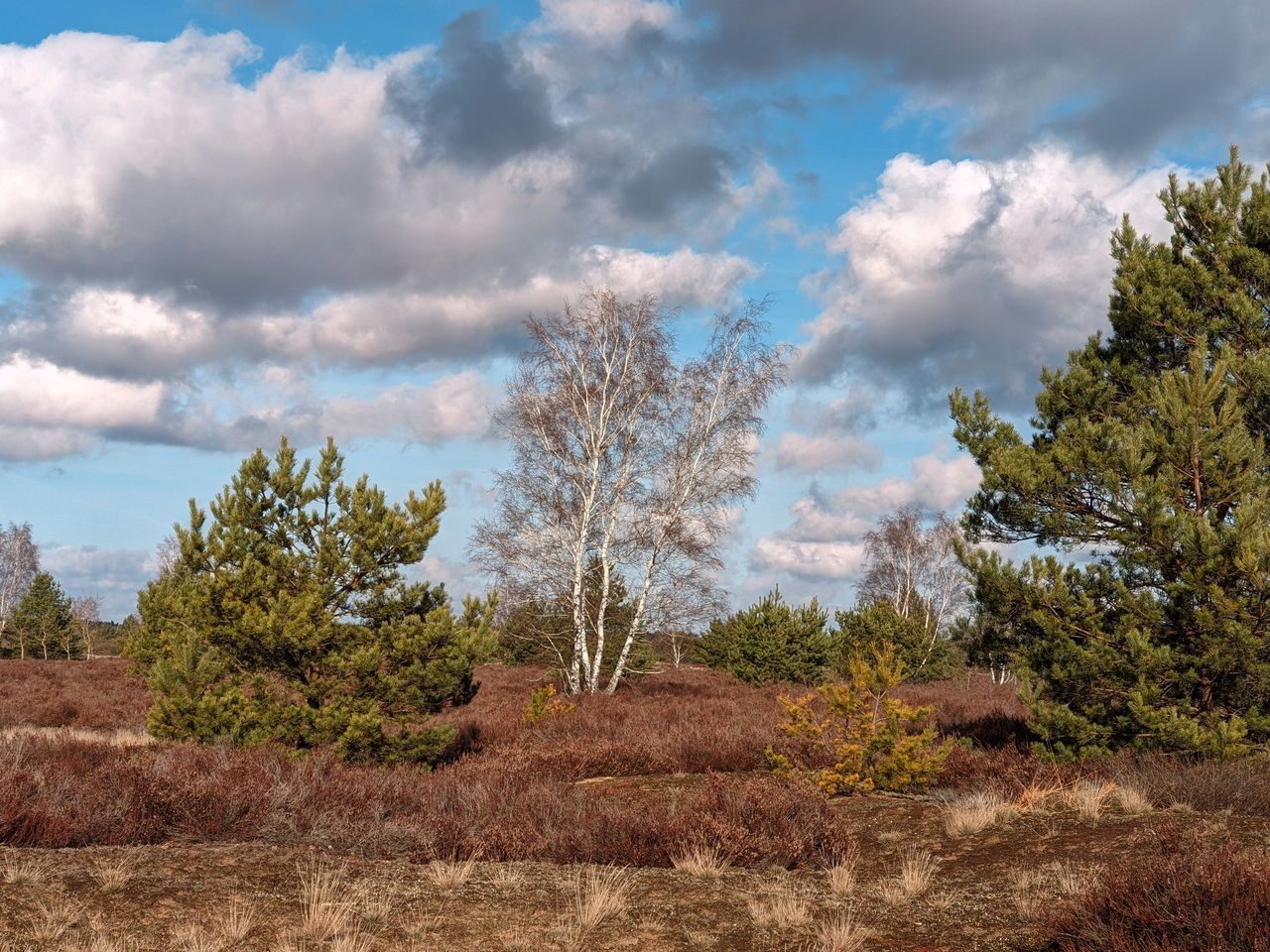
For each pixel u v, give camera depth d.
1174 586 11.03
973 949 5.27
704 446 26.94
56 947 4.83
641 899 6.48
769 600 32.28
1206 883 4.70
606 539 26.69
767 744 14.48
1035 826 8.33
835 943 5.31
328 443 14.85
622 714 20.20
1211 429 11.48
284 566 14.27
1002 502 13.40
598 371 27.50
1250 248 13.39
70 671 36.38
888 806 10.52
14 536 70.19
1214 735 10.38
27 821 7.04
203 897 5.89
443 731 14.44
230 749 11.65
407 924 5.71
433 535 14.82
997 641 12.99
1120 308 14.12
